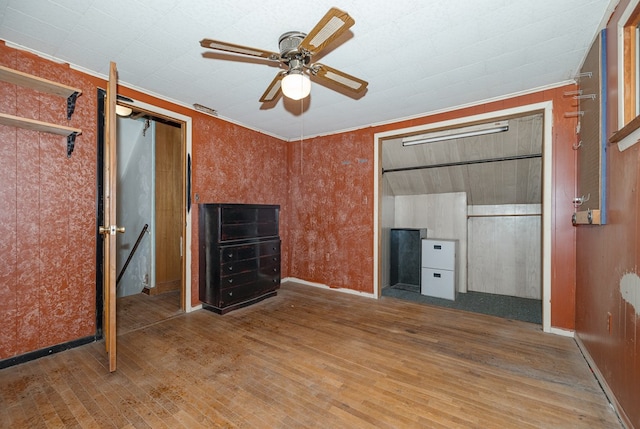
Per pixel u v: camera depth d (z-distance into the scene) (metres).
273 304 3.66
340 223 4.28
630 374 1.50
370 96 3.07
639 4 1.41
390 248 4.83
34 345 2.26
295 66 1.88
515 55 2.29
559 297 2.78
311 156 4.62
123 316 3.21
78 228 2.48
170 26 1.95
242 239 3.49
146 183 4.11
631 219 1.52
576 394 1.85
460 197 4.56
